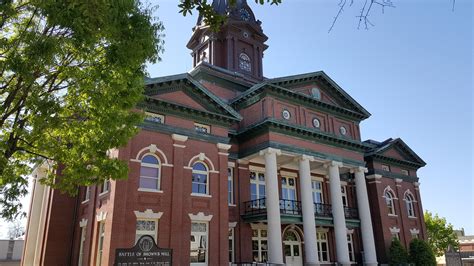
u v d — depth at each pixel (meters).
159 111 20.81
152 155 20.14
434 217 54.59
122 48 10.99
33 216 28.14
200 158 21.58
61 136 12.98
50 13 9.49
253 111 26.03
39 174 28.81
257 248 25.36
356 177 28.89
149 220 19.03
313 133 26.03
